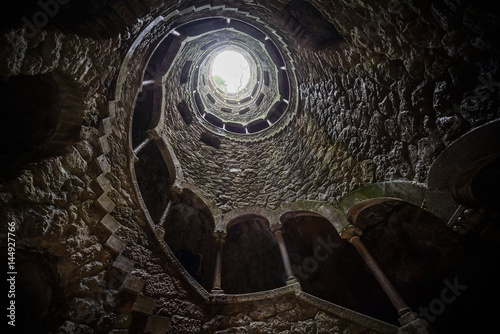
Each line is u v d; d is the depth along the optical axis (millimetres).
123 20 3455
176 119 7734
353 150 5434
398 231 5863
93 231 3783
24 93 3160
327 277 6828
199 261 6664
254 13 5727
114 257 3967
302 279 7039
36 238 2842
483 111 2986
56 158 3299
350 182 5418
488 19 2484
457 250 5117
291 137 8156
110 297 3637
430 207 3746
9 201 2572
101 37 3086
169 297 4383
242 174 8117
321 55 5277
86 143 3736
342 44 4539
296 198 6711
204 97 9836
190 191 6863
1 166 2775
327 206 5773
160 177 7297
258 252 7668
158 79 6809
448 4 2678
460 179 3482
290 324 4559
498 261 4672
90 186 3844
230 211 7086
